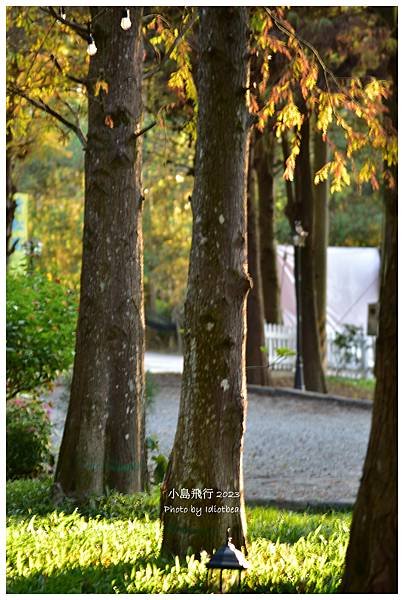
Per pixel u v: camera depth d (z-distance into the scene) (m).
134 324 12.38
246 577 7.86
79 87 16.30
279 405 26.00
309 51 22.39
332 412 24.91
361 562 6.56
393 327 6.54
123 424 12.26
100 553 8.65
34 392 16.91
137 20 12.30
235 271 8.45
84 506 11.77
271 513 11.88
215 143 8.45
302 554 8.87
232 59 8.46
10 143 21.06
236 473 8.52
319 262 30.97
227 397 8.45
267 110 11.45
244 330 8.57
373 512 6.55
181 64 13.67
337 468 16.97
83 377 12.23
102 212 12.22
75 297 17.06
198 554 8.37
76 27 11.30
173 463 8.57
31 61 14.78
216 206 8.44
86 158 12.37
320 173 11.52
